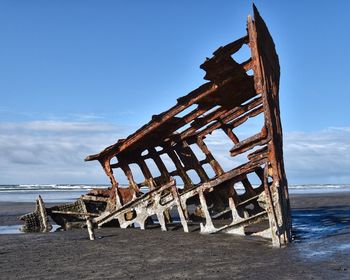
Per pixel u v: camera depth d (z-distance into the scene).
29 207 26.52
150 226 13.65
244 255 8.28
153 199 12.66
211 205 15.56
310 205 25.05
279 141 11.13
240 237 10.61
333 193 44.50
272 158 9.77
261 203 10.52
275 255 8.18
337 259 7.52
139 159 14.34
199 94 11.26
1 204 30.09
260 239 10.27
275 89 11.61
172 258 8.16
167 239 10.61
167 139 14.11
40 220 14.46
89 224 11.25
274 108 10.86
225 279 6.33
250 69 10.25
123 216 13.35
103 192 14.73
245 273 6.68
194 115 12.48
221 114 12.91
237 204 13.92
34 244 10.62
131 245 9.92
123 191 13.90
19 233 13.15
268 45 11.19
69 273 7.09
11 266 7.86
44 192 61.78
